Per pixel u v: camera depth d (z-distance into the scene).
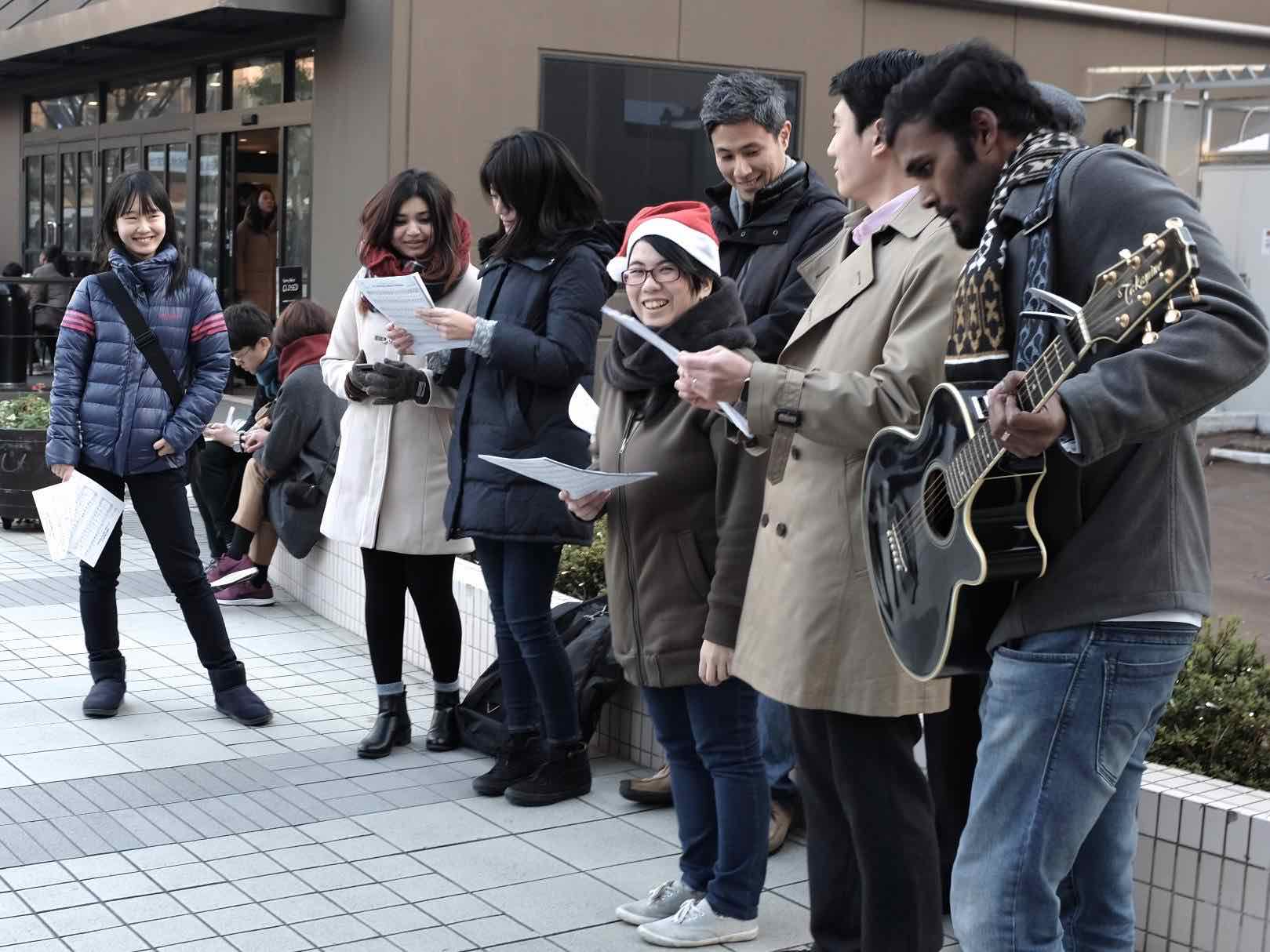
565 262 4.54
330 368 5.17
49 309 15.76
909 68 3.16
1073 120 2.98
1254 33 15.13
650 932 3.71
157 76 15.37
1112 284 2.06
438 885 4.06
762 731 4.36
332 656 6.54
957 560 2.40
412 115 11.38
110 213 5.39
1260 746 3.89
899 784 3.06
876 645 2.97
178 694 5.86
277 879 4.09
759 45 12.71
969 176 2.49
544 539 4.48
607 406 3.91
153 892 3.99
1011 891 2.43
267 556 7.48
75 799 4.67
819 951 3.37
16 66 16.41
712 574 3.68
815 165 13.05
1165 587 2.34
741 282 4.28
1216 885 3.41
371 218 5.03
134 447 5.32
